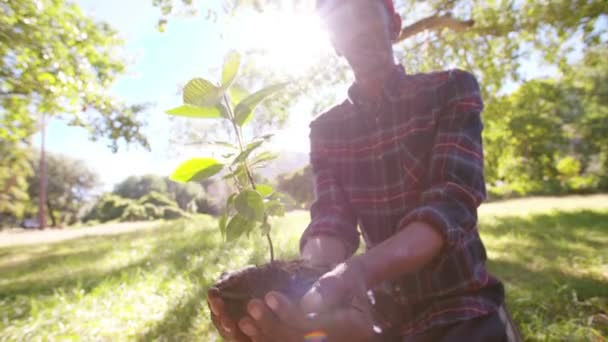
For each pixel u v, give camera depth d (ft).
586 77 62.69
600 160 72.69
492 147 54.19
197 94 2.66
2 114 22.81
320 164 4.40
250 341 2.31
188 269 19.12
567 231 25.14
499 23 27.25
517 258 17.85
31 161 149.28
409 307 3.68
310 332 1.98
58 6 23.58
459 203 3.13
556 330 9.04
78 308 14.01
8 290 19.06
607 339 8.64
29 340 11.33
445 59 30.25
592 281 13.29
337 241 3.76
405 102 3.79
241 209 2.71
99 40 26.66
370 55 3.76
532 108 51.55
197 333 10.78
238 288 2.38
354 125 4.15
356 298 2.37
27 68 21.81
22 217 159.12
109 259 26.78
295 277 2.54
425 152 3.71
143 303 14.30
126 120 27.58
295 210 57.67
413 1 29.04
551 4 25.14
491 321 3.32
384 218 3.95
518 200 63.67
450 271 3.44
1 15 20.76
